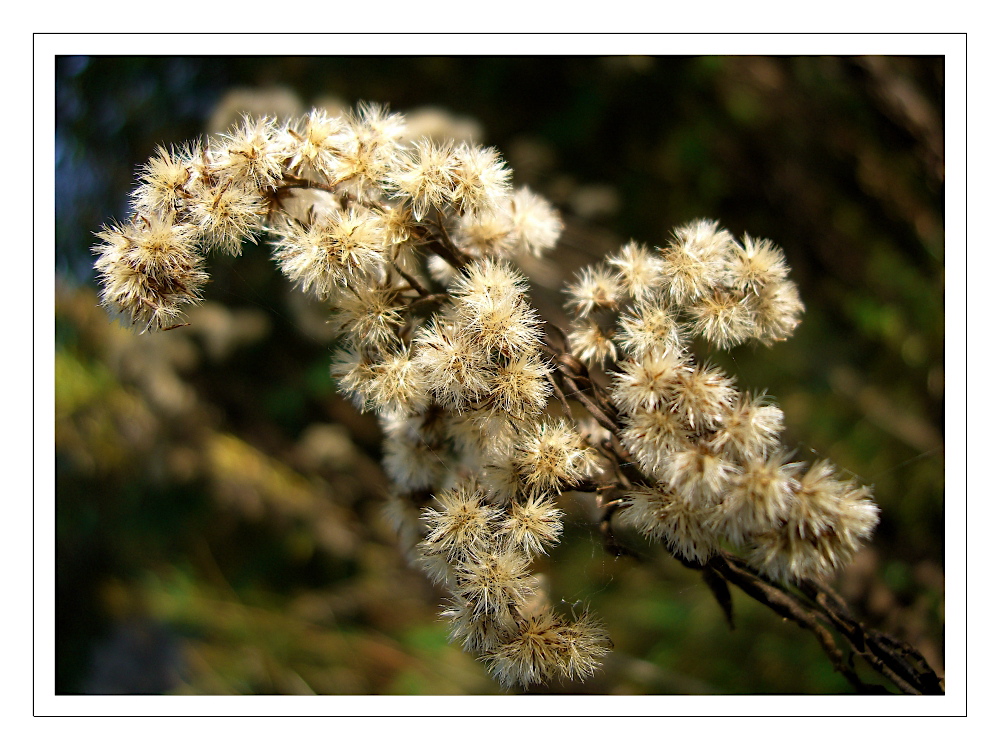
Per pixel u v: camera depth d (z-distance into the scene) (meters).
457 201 0.11
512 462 0.11
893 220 0.25
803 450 0.21
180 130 0.25
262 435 0.26
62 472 0.26
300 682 0.21
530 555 0.11
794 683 0.18
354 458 0.25
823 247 0.25
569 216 0.25
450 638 0.11
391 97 0.27
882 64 0.26
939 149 0.25
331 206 0.11
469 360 0.10
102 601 0.25
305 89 0.26
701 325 0.11
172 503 0.25
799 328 0.24
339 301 0.11
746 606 0.20
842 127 0.26
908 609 0.17
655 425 0.10
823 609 0.11
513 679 0.11
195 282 0.10
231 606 0.23
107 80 0.26
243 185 0.10
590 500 0.12
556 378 0.11
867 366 0.23
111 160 0.26
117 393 0.25
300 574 0.24
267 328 0.25
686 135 0.27
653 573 0.19
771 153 0.26
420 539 0.12
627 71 0.27
